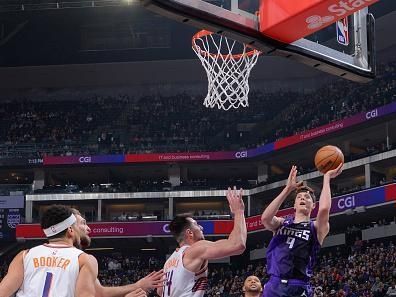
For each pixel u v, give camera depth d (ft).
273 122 133.80
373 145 118.83
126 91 147.54
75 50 143.13
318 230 19.81
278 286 19.69
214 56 44.65
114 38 142.61
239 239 17.65
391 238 100.73
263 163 127.65
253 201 122.93
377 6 126.00
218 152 127.24
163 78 145.38
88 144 134.00
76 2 130.31
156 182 132.87
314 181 115.14
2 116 142.20
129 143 133.69
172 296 18.35
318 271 97.81
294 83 141.69
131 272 116.78
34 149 132.77
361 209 100.53
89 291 15.55
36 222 120.06
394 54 130.11
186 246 18.81
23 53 143.95
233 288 98.32
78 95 147.74
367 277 84.02
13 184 128.88
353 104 117.60
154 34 141.49
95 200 124.36
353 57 24.22
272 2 21.48
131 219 119.55
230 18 21.25
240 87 43.93
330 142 117.50
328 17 20.94
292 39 22.40
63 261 15.69
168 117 138.62
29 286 15.62
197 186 123.85
